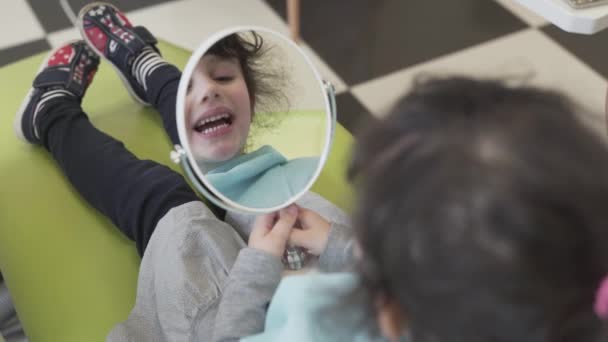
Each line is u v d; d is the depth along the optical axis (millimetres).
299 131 910
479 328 460
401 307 501
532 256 439
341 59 1741
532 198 437
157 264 958
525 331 458
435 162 460
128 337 915
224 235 982
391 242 472
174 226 972
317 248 917
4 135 1208
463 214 441
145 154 1173
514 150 450
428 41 1785
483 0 1896
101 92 1286
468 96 496
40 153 1181
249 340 759
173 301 914
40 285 996
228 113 854
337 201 1101
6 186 1122
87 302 979
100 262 1026
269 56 877
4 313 1003
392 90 1659
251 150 880
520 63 1205
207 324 888
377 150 499
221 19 1841
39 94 1219
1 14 1820
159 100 1205
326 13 1869
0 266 1030
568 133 468
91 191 1075
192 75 826
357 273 543
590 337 473
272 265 866
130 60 1258
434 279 457
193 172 846
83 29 1306
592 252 454
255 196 890
